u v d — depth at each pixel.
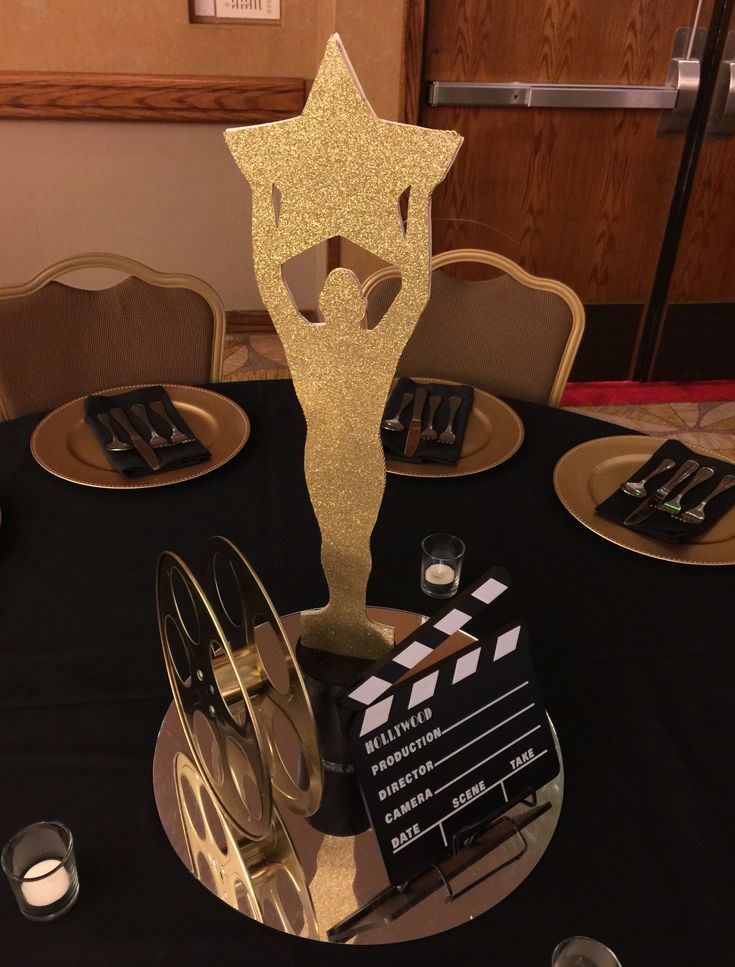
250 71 2.98
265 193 0.73
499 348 1.70
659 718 0.89
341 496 0.82
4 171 3.05
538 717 0.78
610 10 2.49
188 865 0.74
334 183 0.71
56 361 1.61
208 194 3.21
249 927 0.70
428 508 1.20
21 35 2.81
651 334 3.08
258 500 1.20
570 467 1.26
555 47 2.53
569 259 2.89
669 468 1.25
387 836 0.71
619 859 0.75
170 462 1.24
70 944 0.68
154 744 0.85
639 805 0.80
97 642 0.96
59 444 1.29
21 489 1.21
